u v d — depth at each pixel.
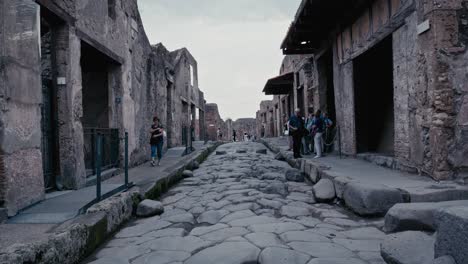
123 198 5.09
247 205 5.50
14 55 4.46
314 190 5.91
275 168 9.95
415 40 5.93
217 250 3.51
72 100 6.45
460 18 5.38
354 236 3.93
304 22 10.06
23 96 4.64
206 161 12.97
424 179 5.54
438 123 5.38
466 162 5.36
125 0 9.69
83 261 3.62
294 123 10.12
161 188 7.02
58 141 6.36
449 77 5.38
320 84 12.28
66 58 6.37
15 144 4.41
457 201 4.04
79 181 6.48
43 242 3.01
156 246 3.84
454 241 2.33
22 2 4.68
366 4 7.96
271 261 3.16
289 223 4.43
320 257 3.25
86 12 7.15
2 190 4.16
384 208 4.63
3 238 3.27
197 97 27.48
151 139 9.93
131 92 10.05
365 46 8.10
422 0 5.66
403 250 2.91
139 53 10.98
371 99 9.06
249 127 49.12
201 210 5.44
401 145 6.62
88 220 4.00
